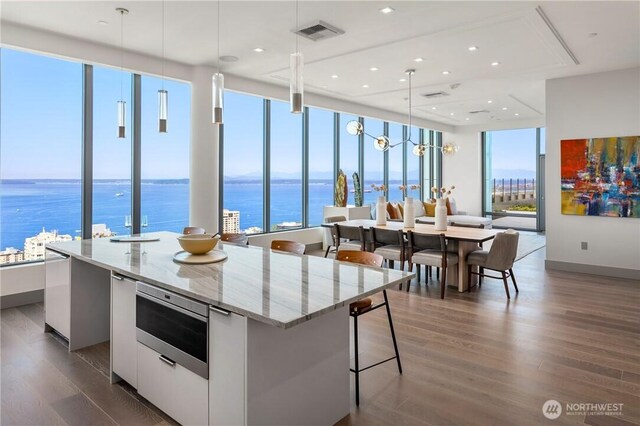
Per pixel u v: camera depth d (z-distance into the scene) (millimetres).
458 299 4805
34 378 2867
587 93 6078
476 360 3135
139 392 2564
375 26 4277
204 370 2057
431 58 5355
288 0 3707
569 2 3693
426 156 11922
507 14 3934
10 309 4430
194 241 2992
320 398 2230
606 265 6023
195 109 5848
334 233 6301
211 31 4508
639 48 4914
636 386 2742
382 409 2471
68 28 4438
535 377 2865
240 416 1883
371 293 2170
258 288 2189
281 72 6195
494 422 2336
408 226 5680
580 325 3914
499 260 4844
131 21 4242
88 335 3418
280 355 1994
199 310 2080
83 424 2328
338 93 7527
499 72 5992
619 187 5863
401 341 3506
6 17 4145
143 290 2479
